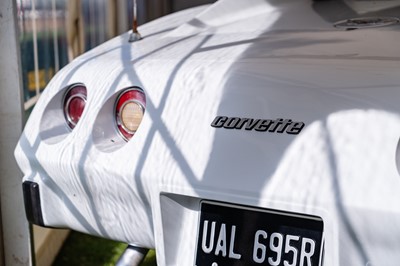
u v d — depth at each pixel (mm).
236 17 1910
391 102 1159
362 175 1099
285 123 1212
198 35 1768
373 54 1364
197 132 1302
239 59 1426
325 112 1191
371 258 1106
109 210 1476
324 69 1296
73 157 1469
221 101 1314
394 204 1056
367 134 1134
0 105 1843
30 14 2662
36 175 1597
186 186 1264
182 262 1339
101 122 1479
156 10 6129
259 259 1245
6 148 1869
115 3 4773
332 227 1114
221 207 1286
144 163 1343
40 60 2820
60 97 1592
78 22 3680
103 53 1717
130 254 1516
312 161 1148
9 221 1926
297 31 1676
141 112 1438
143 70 1479
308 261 1193
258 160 1199
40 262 2373
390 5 1850
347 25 1670
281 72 1317
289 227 1212
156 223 1348
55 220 1617
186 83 1388
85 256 2672
